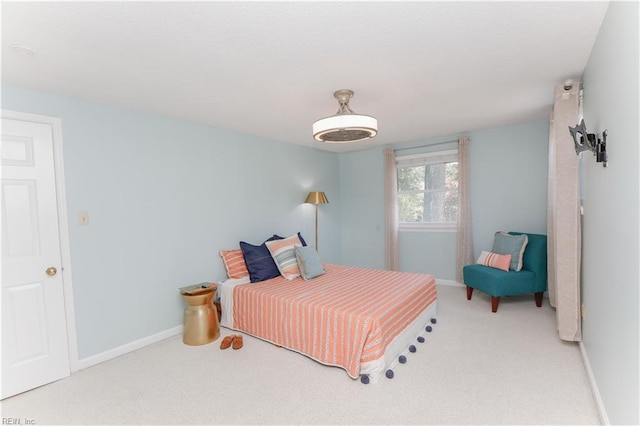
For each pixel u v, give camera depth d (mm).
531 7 1482
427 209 4844
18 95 2270
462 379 2197
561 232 2518
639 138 1161
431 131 4156
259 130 3789
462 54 1945
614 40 1432
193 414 1917
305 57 1927
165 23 1522
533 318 3264
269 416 1879
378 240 5270
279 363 2510
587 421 1754
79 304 2533
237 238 3846
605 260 1720
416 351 2617
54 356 2381
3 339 2174
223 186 3686
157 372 2420
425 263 4840
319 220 5176
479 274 3664
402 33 1678
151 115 3035
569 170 2447
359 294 2797
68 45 1712
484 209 4297
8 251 2209
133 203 2885
